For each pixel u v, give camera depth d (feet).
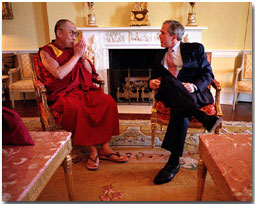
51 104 6.12
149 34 10.49
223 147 3.28
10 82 10.36
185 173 5.25
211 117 4.62
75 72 6.24
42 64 6.07
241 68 10.44
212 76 5.78
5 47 11.75
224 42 10.77
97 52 10.88
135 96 11.23
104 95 6.10
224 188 2.60
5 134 3.26
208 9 10.36
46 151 3.17
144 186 4.79
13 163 2.86
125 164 5.69
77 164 5.75
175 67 6.04
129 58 11.73
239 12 10.25
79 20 10.78
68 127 5.53
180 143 4.99
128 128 8.06
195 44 5.88
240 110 10.18
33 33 11.57
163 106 5.97
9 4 11.03
